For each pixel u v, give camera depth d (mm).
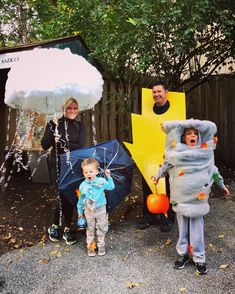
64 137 3932
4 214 4738
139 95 7012
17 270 3408
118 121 6859
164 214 3877
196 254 3291
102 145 3973
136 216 4676
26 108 3826
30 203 5148
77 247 3848
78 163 3744
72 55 3734
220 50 6309
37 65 3500
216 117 7629
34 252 3754
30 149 5656
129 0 5316
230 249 3725
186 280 3162
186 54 6125
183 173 3266
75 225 4402
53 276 3295
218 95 7543
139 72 6227
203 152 3240
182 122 3230
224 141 7551
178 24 5133
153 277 3227
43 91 3408
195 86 7168
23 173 6496
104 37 5957
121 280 3197
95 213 3584
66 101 3820
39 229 4328
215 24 5691
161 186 3977
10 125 5723
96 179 3607
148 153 4059
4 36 8344
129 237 4055
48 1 8148
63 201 3916
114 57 6062
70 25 6602
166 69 6199
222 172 6980
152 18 5102
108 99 6711
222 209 4848
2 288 3125
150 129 4078
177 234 4094
